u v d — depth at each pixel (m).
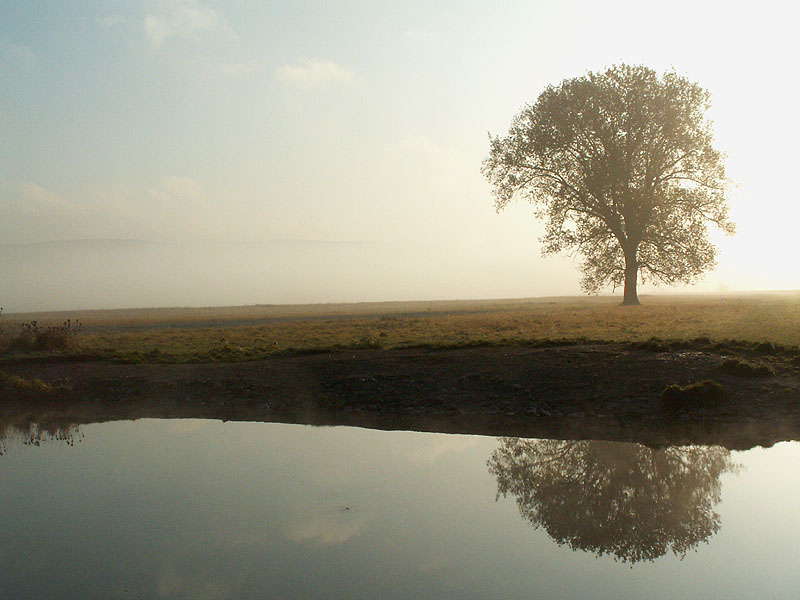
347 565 8.12
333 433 16.38
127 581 7.66
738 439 14.82
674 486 11.54
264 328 42.03
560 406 17.84
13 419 18.66
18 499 11.06
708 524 9.72
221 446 15.06
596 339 24.56
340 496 11.08
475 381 19.91
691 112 50.31
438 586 7.51
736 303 54.22
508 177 54.59
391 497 10.99
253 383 21.39
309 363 23.56
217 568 8.00
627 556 8.53
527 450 14.34
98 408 20.06
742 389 17.30
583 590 7.43
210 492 11.33
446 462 13.43
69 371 23.95
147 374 23.09
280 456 14.00
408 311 72.00
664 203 50.72
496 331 32.53
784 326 27.30
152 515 10.11
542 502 10.74
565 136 51.62
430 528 9.49
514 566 8.11
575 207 53.47
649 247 53.69
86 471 12.89
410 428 16.77
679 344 21.78
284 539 9.02
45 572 7.93
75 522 9.80
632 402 17.50
